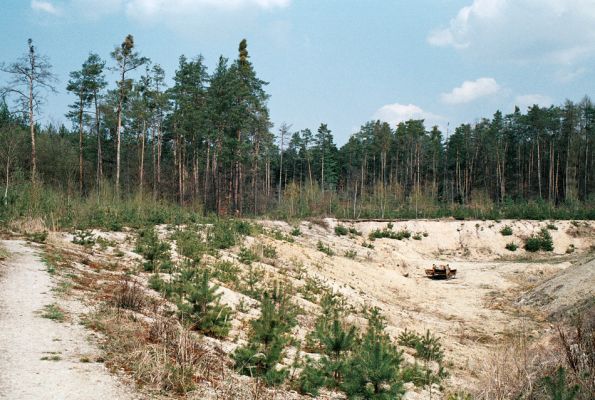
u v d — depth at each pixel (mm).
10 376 4898
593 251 36969
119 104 36438
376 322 13539
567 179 64062
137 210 24719
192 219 27500
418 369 10070
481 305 22047
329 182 88062
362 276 24750
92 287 9859
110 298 9109
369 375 6738
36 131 46469
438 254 38719
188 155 58125
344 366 7305
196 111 47625
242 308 11641
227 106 45969
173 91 48750
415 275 30328
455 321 18672
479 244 40219
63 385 4848
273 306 8266
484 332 16594
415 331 15914
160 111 48500
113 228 20328
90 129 51875
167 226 23750
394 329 15531
